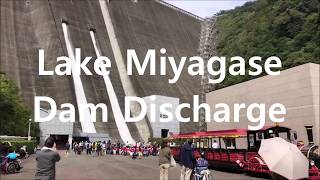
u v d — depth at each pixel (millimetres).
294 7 83125
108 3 124312
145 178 21625
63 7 107312
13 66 86375
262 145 8141
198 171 16375
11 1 102312
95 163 35719
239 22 118188
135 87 103625
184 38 151875
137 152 48531
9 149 26156
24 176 21672
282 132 24016
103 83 97688
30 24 101625
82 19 110625
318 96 42000
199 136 32906
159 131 91250
